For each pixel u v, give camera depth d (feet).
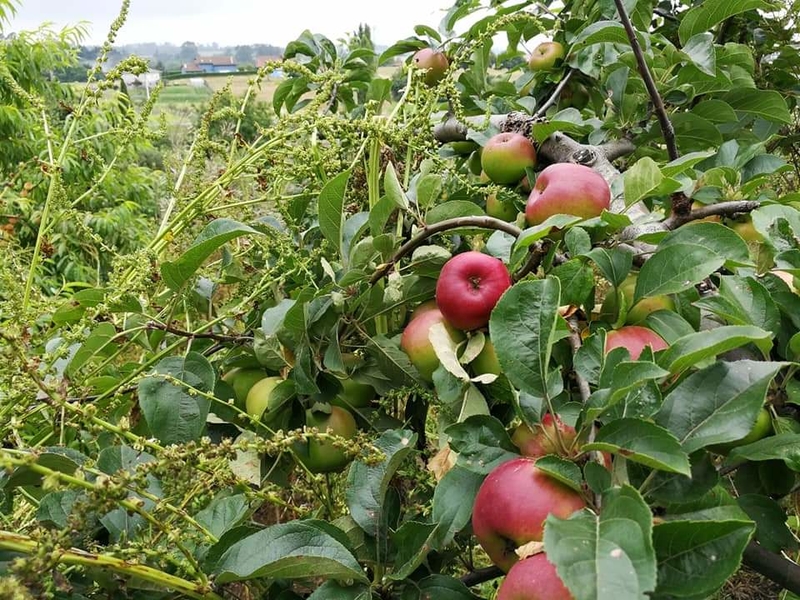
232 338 4.24
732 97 6.27
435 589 2.95
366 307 4.08
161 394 3.45
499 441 2.94
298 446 3.91
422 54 6.57
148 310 4.17
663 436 2.27
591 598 1.82
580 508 2.48
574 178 3.91
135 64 4.09
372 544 3.13
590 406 2.56
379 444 3.29
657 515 2.56
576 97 7.04
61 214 4.08
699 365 2.81
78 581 3.12
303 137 4.88
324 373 4.00
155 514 2.94
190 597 3.02
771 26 8.11
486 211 5.48
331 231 4.10
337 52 7.07
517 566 2.38
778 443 2.78
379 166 5.15
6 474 2.99
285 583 3.31
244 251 4.83
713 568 2.05
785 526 3.06
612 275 3.40
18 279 3.74
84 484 2.39
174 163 4.89
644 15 6.59
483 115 6.36
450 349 3.51
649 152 6.35
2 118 18.67
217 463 2.86
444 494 3.02
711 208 3.89
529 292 2.79
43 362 3.76
